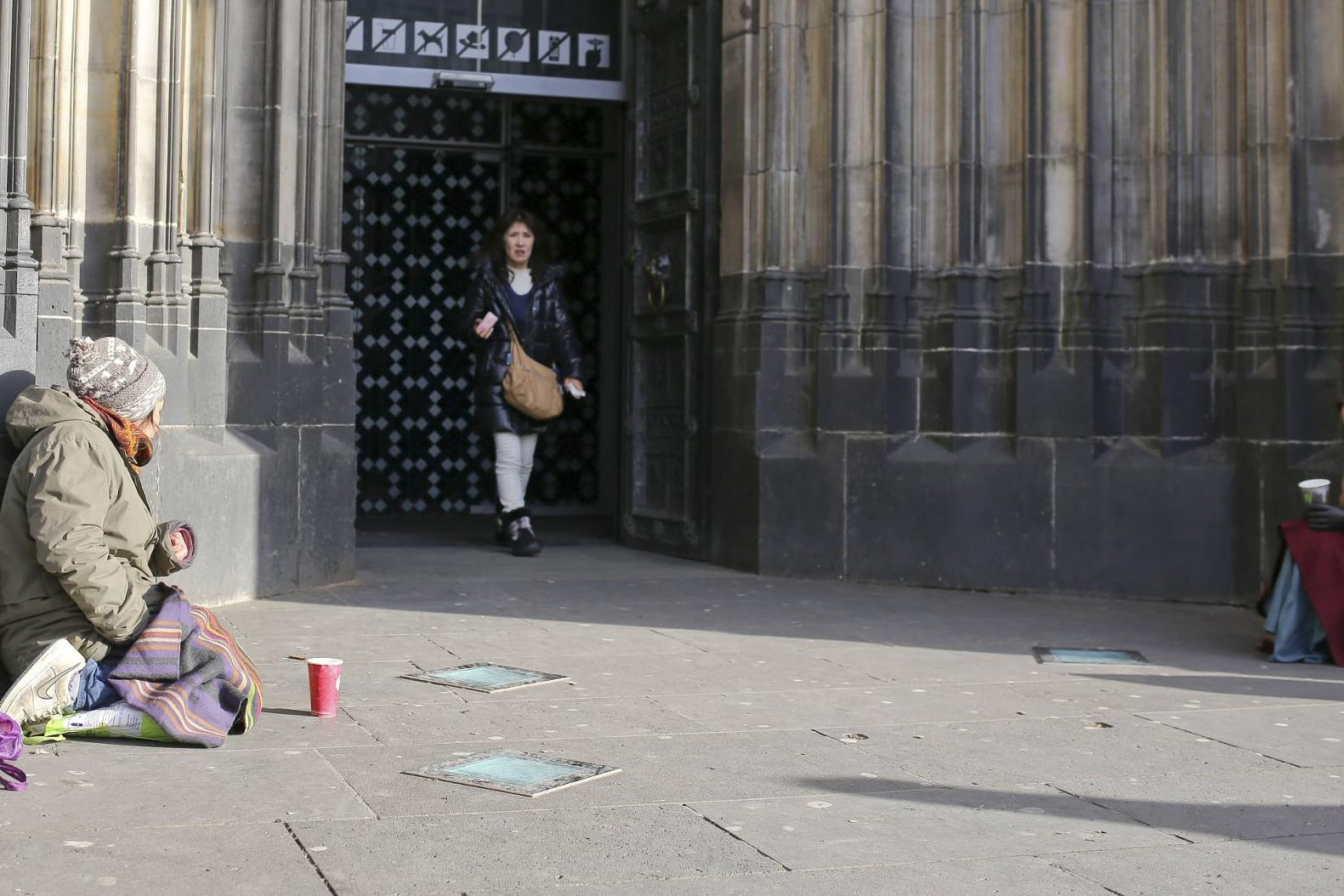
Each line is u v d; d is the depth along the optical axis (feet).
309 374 26.63
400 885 10.43
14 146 17.29
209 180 24.48
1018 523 29.12
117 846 11.18
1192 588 28.30
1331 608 21.31
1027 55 29.30
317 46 26.66
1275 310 27.99
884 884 10.76
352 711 16.53
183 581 23.49
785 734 15.89
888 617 25.25
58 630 14.64
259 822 11.92
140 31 22.97
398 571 29.89
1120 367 29.17
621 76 39.50
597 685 18.48
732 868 11.05
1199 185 28.73
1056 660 21.30
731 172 31.42
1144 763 14.92
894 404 29.86
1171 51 28.60
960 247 29.71
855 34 30.17
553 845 11.51
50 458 14.26
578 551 34.27
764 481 30.22
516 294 33.83
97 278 22.79
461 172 41.32
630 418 35.04
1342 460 26.96
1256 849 11.89
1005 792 13.61
